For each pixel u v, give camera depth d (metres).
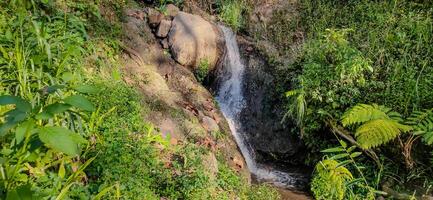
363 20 5.71
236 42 6.50
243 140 5.68
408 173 4.13
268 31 6.50
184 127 4.34
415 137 4.06
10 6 3.84
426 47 4.73
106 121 3.48
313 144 5.02
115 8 5.30
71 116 2.59
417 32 4.90
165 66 5.40
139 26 5.46
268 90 5.76
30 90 2.96
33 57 3.18
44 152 2.52
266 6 6.88
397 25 5.28
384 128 3.68
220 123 5.18
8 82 3.05
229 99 6.14
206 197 3.38
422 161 4.12
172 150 3.84
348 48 4.65
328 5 6.35
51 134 1.50
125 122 3.67
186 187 3.27
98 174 2.96
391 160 4.25
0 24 3.54
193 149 3.92
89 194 2.69
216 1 7.16
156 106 4.37
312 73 4.82
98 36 4.55
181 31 5.76
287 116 5.38
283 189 4.73
